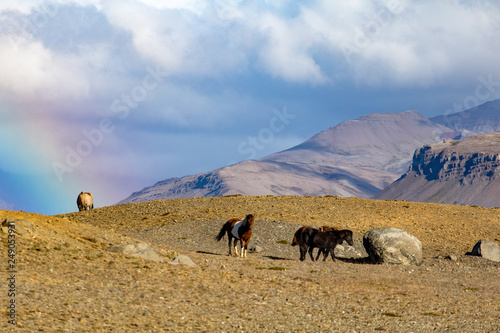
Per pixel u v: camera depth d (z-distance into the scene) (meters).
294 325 11.18
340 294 14.98
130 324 10.16
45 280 12.66
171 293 13.23
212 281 15.41
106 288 12.84
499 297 15.48
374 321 11.83
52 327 9.24
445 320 12.02
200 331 10.17
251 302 13.12
